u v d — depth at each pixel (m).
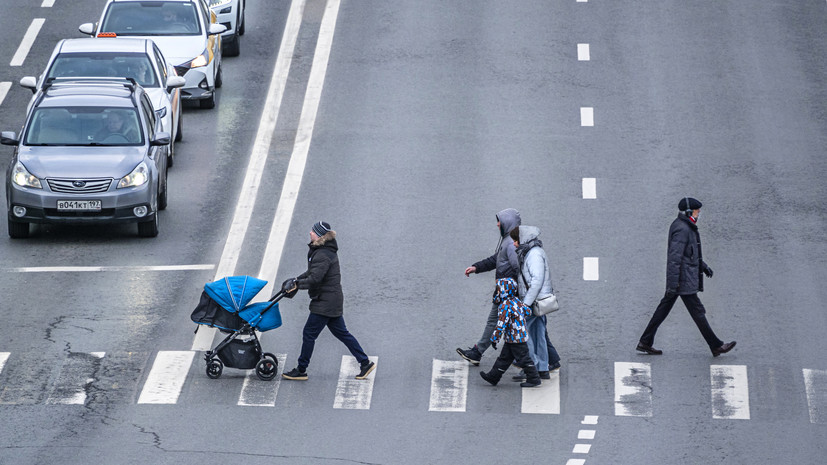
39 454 44.94
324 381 52.34
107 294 61.03
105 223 67.75
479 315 59.28
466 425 48.25
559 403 50.31
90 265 64.94
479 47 99.69
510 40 100.94
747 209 72.75
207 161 80.44
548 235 68.88
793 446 46.56
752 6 108.25
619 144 82.44
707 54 98.31
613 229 69.75
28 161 68.31
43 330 56.56
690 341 56.47
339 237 68.69
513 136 83.75
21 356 53.84
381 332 57.28
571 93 91.06
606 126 85.44
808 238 68.69
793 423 48.59
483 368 53.75
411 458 45.31
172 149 79.44
